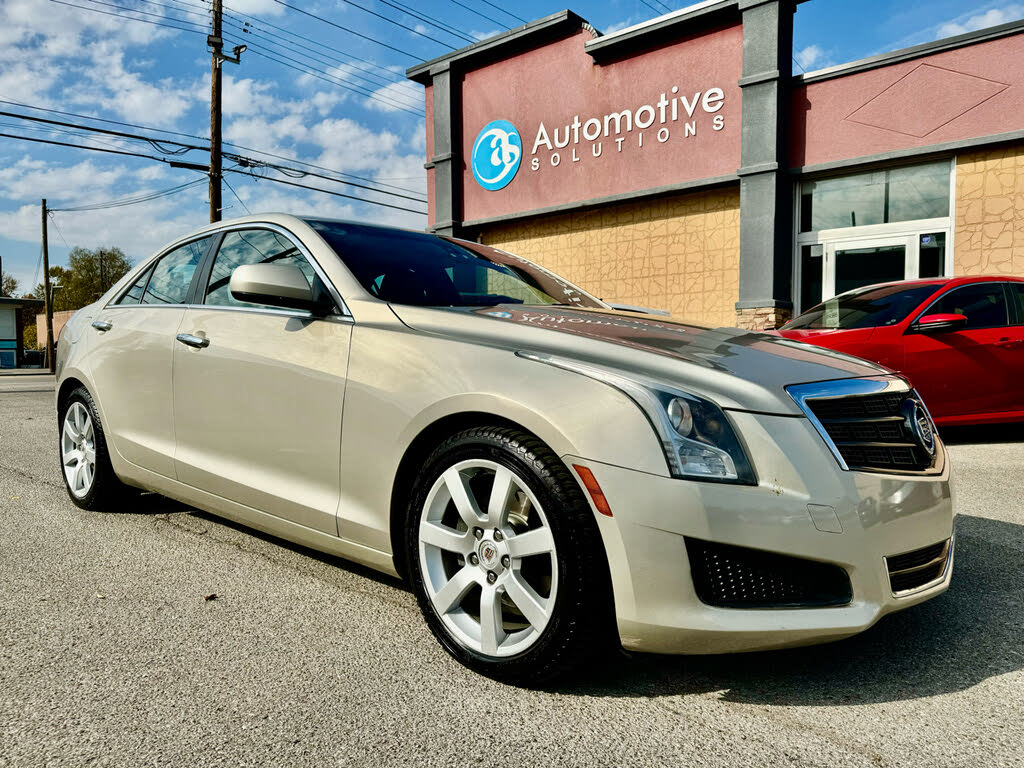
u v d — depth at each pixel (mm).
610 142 11586
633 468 1884
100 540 3404
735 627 1857
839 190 9836
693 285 10977
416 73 13984
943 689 2076
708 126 10531
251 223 3264
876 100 9305
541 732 1834
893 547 1975
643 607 1876
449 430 2303
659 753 1746
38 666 2148
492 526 2119
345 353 2529
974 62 8625
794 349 2449
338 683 2072
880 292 6898
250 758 1703
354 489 2479
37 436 6961
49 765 1661
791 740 1809
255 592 2777
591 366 2055
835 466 1937
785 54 9922
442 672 2150
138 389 3451
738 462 1883
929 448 2221
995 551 3346
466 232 13766
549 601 1985
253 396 2824
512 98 12781
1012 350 6312
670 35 10812
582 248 12203
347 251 2875
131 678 2082
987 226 8734
